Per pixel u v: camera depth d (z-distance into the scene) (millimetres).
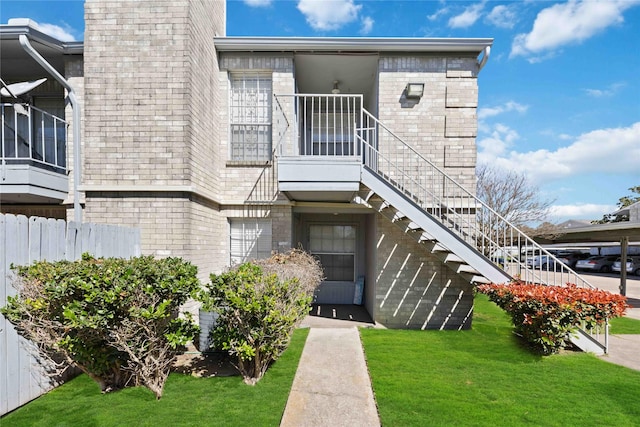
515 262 7016
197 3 5656
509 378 3912
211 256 6266
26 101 7152
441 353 4758
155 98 5312
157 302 3357
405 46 6531
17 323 3053
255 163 6672
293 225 7180
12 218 3152
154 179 5301
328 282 8836
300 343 5180
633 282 17188
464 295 6641
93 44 5344
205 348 4703
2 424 2879
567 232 13711
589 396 3475
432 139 6691
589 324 4652
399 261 6699
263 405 3234
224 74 6719
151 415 3033
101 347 3357
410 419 3020
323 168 5418
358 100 8500
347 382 3799
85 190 5301
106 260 3523
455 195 6645
